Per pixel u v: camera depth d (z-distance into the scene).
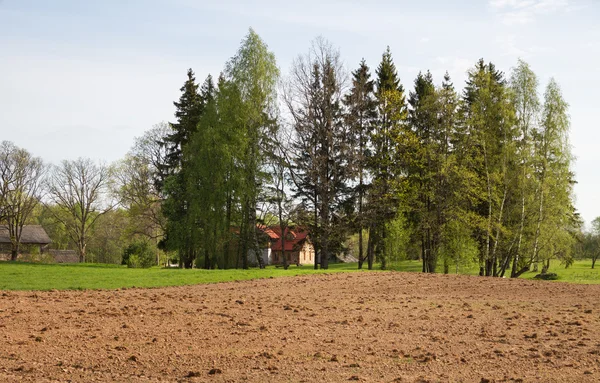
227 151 38.09
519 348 10.42
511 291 21.38
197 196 40.22
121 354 9.41
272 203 40.53
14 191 57.88
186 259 45.56
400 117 41.56
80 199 62.62
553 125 36.81
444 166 37.50
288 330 12.15
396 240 41.22
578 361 9.34
